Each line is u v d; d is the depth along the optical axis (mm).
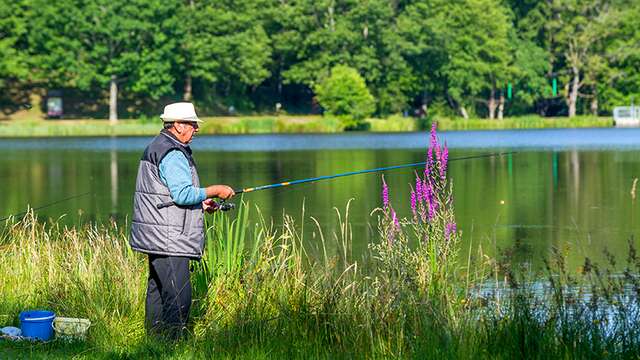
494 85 188500
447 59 181500
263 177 60438
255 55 166500
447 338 13586
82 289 16734
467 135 135750
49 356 13883
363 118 161625
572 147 98312
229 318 15352
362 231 33000
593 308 14430
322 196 46000
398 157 82500
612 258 16641
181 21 160875
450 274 16469
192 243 14727
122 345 14734
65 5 152750
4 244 22125
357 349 13727
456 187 52375
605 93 192375
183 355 13938
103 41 157625
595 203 43625
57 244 20844
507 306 15047
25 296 17438
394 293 15039
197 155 86938
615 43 192250
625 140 115312
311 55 176750
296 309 15352
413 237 27672
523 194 48188
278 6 176750
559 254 19172
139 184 14758
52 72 158750
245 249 20422
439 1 181875
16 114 153000
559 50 197750
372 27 174000
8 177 61250
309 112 178125
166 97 169375
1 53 151500
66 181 57969
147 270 18172
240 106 172375
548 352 13227
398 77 179500
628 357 13172
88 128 142125
